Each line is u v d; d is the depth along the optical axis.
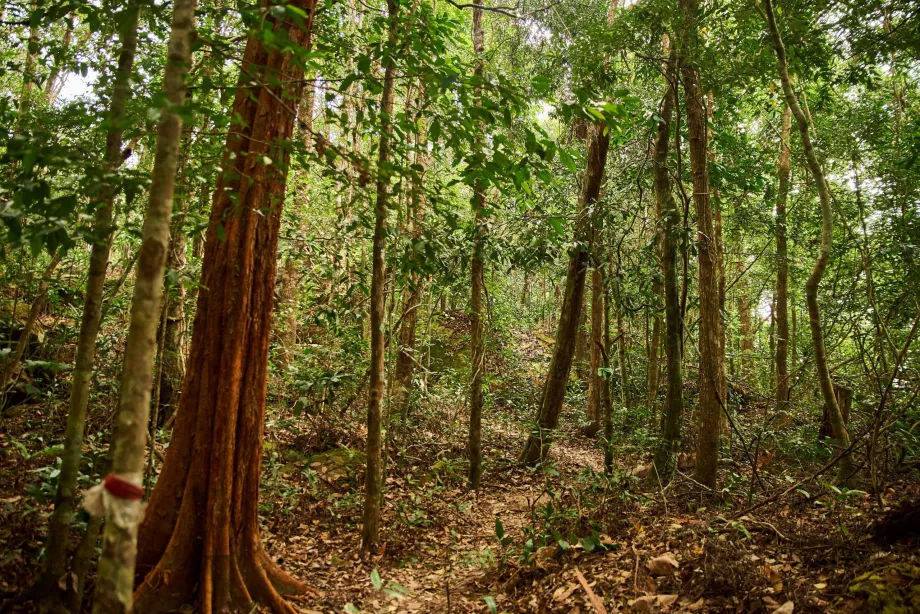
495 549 5.49
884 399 4.64
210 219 3.57
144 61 4.18
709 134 11.50
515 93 3.10
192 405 3.68
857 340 7.54
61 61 4.02
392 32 4.04
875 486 4.39
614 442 6.96
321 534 5.38
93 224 2.89
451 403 10.59
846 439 5.77
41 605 3.00
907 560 3.28
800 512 4.90
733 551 3.76
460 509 6.24
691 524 4.66
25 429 5.48
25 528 3.70
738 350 17.25
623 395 10.82
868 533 3.98
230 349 3.64
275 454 5.92
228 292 3.65
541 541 5.00
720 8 6.65
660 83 10.11
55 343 5.90
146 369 1.95
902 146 8.01
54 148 2.55
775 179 13.78
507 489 7.85
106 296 5.69
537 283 21.03
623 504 5.55
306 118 8.23
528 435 9.41
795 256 13.12
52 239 2.54
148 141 4.12
